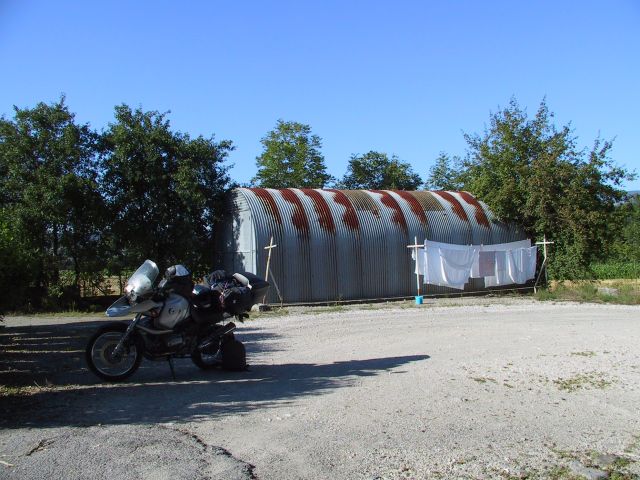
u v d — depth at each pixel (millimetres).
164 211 23484
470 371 8367
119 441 5184
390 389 7277
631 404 6691
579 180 25062
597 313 16688
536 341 11148
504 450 5137
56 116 22750
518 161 26703
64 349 10930
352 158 46781
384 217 23641
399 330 13117
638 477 4586
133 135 23562
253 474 4508
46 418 5926
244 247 22203
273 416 6066
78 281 23719
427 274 22688
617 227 25531
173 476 4406
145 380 7914
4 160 22703
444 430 5656
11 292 8562
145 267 7988
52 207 21531
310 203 22906
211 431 5547
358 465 4738
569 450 5184
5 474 4414
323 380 7840
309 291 21578
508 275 24578
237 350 8469
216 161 25344
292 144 45625
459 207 26031
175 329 8008
